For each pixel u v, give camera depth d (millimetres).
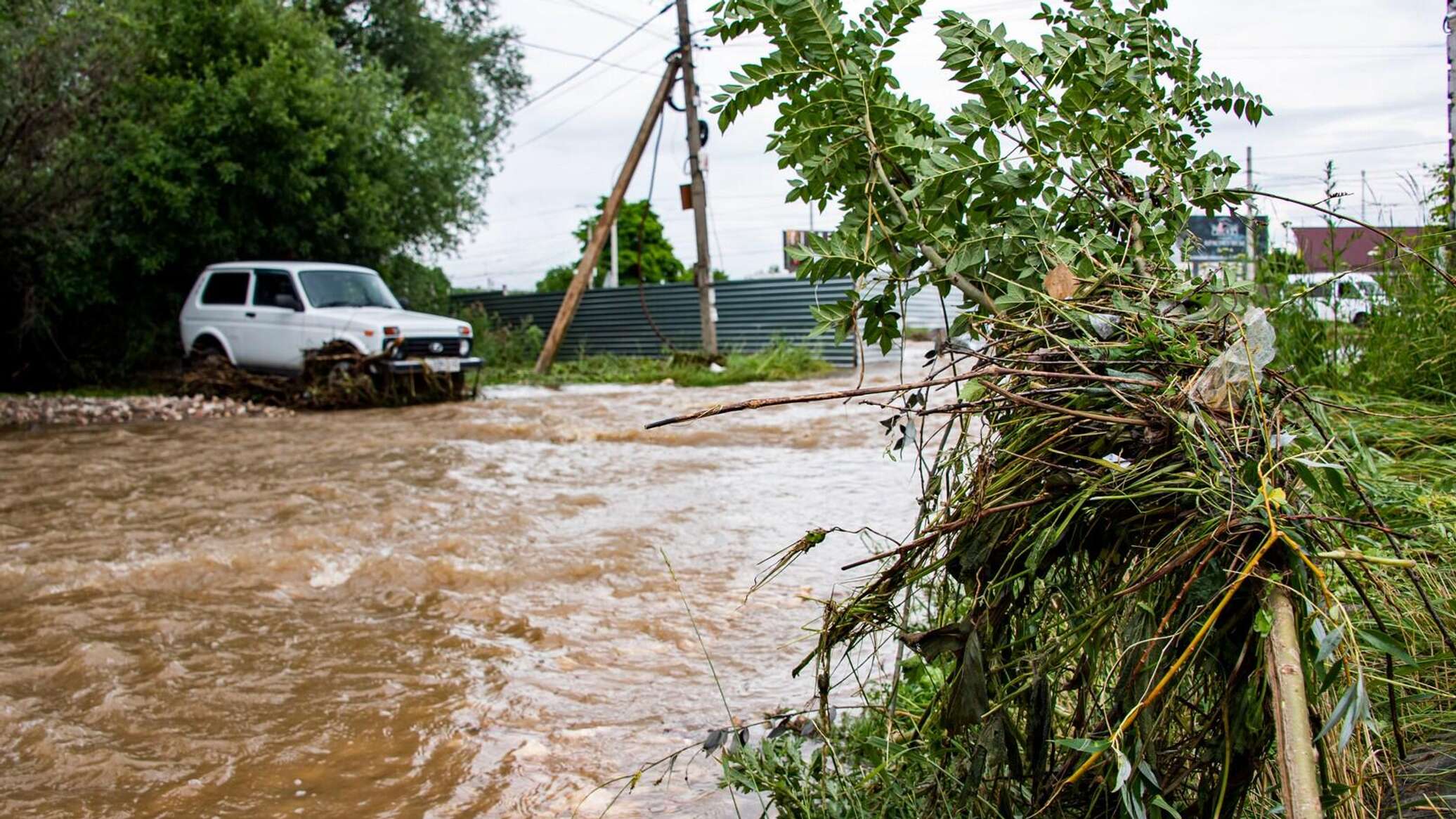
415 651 4066
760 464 8414
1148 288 2047
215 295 15609
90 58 14195
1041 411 1924
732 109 2445
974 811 2035
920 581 2238
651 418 11750
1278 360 4793
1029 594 1955
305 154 17031
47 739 3258
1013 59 2361
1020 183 2250
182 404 13719
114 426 11789
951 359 2109
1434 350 4586
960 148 2219
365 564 5195
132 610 4574
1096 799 1780
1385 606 2357
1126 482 1736
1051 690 2029
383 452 9242
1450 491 2840
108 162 15688
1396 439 3711
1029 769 1993
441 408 13273
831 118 2369
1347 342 5012
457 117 21766
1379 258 4168
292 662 3957
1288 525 1527
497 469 8266
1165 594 1652
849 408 12086
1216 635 1586
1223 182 2311
